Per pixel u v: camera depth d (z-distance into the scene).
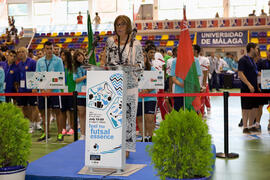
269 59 6.08
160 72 4.72
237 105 10.53
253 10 18.08
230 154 4.29
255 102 5.93
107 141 2.92
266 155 4.36
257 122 6.25
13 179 2.69
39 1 21.80
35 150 4.85
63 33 20.36
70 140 5.60
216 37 17.73
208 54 17.92
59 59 5.48
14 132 2.84
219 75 16.55
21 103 6.09
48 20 21.91
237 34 17.56
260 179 3.31
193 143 2.40
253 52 5.75
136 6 20.64
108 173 3.00
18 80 6.28
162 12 20.56
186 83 4.73
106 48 3.42
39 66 5.44
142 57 3.37
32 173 3.07
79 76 5.45
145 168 3.16
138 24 19.22
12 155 2.83
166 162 2.39
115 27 3.30
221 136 5.72
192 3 20.09
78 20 20.45
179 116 2.50
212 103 11.24
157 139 2.44
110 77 2.88
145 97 4.86
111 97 2.89
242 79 5.73
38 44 20.06
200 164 2.39
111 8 21.05
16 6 22.00
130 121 3.29
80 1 21.39
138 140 5.35
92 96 2.93
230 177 3.38
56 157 3.67
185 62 4.71
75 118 4.70
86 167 3.21
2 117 2.83
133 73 3.26
